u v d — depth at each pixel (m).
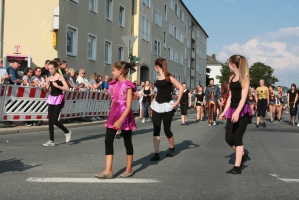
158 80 7.50
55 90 8.92
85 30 22.52
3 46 18.84
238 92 6.11
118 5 28.00
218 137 11.89
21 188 4.97
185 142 10.39
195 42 66.06
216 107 16.78
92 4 23.77
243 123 6.11
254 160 7.56
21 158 7.18
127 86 5.58
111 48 26.77
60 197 4.59
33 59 19.05
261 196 4.82
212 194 4.86
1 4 17.86
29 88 12.28
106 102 17.59
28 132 11.63
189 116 24.64
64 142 9.65
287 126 17.41
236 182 5.55
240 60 6.09
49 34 19.09
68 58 20.56
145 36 34.78
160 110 7.43
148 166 6.73
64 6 19.92
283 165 7.03
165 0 43.88
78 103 15.08
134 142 10.07
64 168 6.31
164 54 44.31
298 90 18.41
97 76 17.48
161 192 4.91
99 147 8.90
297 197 4.81
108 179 5.59
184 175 5.98
